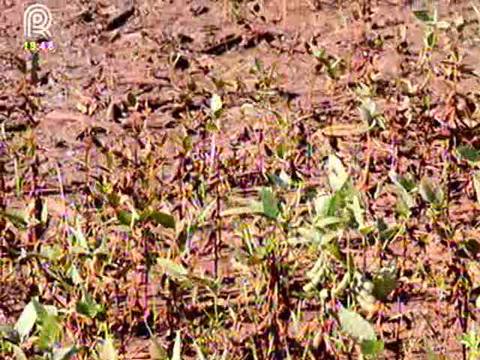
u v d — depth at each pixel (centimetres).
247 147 320
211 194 294
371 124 249
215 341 234
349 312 175
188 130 332
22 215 224
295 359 223
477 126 291
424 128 308
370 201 284
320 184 303
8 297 255
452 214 291
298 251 245
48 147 341
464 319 228
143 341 243
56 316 187
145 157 290
